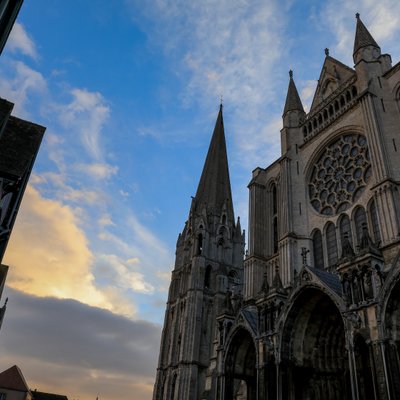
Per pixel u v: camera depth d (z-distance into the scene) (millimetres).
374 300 29312
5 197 19688
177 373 89250
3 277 32625
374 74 48531
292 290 37750
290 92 65750
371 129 43969
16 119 23812
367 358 28906
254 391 43000
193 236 109562
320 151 54656
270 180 63031
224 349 44938
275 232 58625
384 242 37531
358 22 54500
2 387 124188
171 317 104000
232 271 106812
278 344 36844
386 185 39375
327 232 48562
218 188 121500
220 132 138875
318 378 35875
